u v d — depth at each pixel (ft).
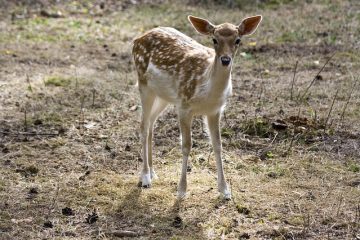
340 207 32.40
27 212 32.48
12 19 71.41
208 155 39.01
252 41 61.41
